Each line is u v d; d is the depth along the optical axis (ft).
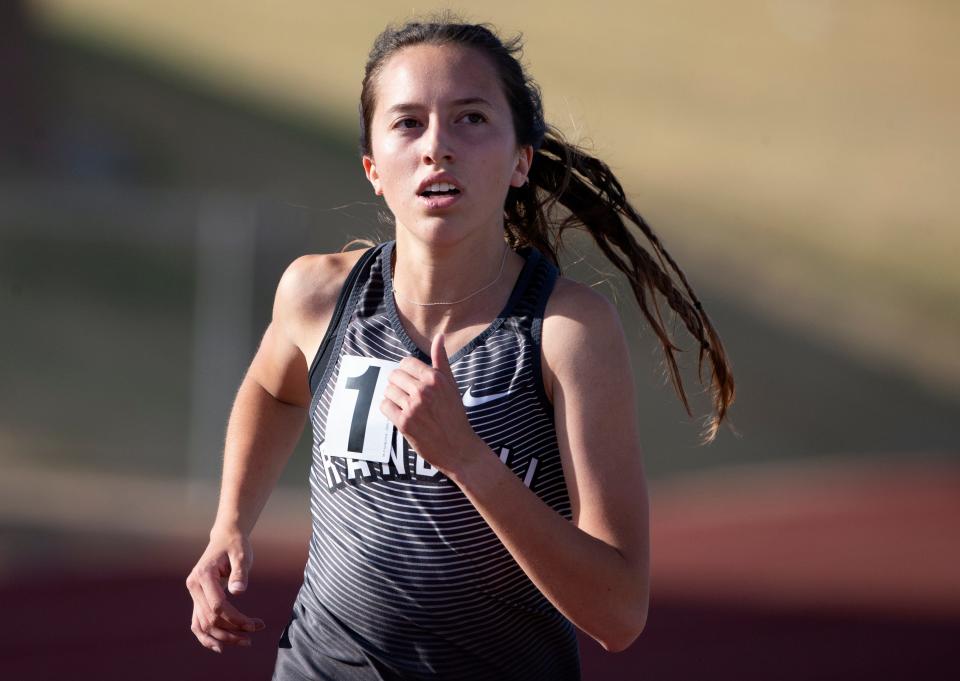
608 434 22.52
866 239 267.18
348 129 261.44
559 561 21.40
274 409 28.09
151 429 133.69
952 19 415.85
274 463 28.30
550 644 24.90
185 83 271.90
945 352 218.38
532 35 355.56
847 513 117.80
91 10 303.48
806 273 240.73
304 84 288.10
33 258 170.91
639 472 22.85
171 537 97.81
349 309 24.71
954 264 260.42
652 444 150.82
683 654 68.95
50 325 155.63
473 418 22.72
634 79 339.77
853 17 409.90
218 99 266.57
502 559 23.40
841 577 90.74
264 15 328.90
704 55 367.45
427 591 23.62
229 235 130.31
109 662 63.77
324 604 24.84
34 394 138.00
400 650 24.17
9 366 144.05
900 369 206.39
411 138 22.79
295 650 25.41
